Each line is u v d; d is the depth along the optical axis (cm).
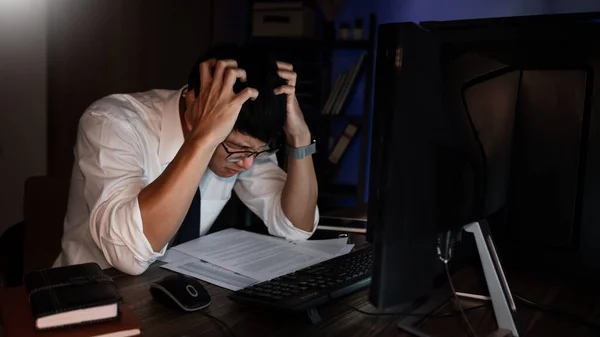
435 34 77
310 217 147
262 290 98
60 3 310
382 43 78
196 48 362
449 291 104
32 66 311
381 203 74
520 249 105
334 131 355
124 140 131
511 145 99
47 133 318
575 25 92
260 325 90
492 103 91
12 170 314
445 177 80
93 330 81
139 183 125
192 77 129
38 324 79
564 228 100
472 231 88
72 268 94
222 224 188
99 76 320
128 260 111
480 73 87
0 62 303
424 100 75
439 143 78
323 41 319
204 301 94
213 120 115
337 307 98
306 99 330
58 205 172
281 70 136
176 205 112
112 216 113
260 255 127
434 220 80
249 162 132
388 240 74
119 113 137
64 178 174
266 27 317
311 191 147
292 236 144
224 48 127
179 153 116
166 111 147
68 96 318
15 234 156
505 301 88
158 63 340
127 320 85
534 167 100
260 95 120
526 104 97
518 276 114
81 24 314
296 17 314
